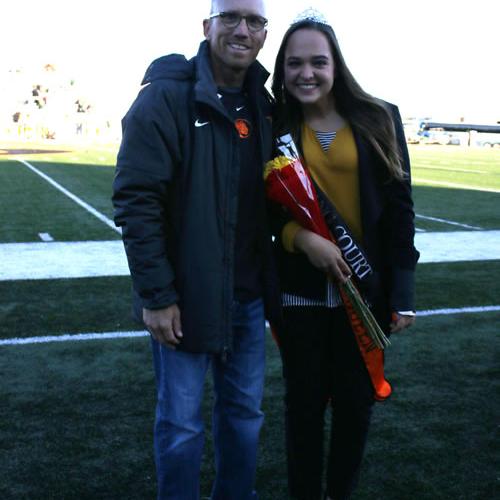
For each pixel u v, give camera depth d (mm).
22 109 64188
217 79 2096
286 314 2307
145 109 1917
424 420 3328
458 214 11516
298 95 2223
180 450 2051
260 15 1997
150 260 1915
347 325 2291
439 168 23891
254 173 2090
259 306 2182
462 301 5656
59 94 65500
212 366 2254
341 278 2189
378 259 2301
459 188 16172
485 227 10000
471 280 6453
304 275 2271
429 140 56562
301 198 2143
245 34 1983
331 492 2420
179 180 1979
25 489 2658
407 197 2279
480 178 19406
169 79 1968
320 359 2320
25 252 7605
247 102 2105
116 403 3502
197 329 1997
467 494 2646
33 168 20141
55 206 11734
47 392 3637
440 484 2721
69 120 64250
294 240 2213
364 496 2627
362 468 2844
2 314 5102
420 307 5461
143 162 1908
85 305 5383
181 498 2078
